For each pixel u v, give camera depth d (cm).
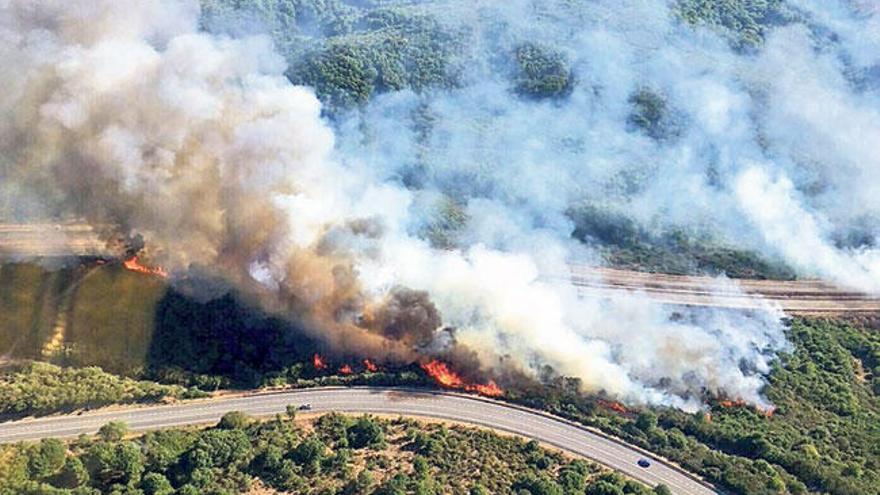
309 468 14412
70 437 14750
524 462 15062
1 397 14988
